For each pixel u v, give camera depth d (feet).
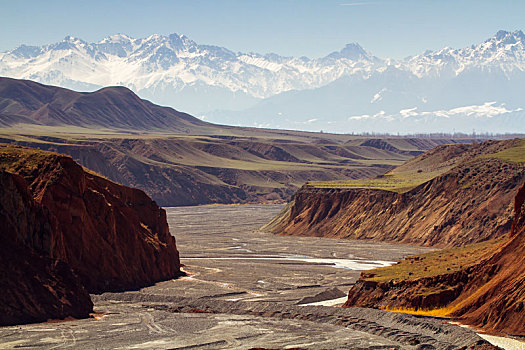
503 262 295.48
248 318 315.17
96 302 355.97
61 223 376.68
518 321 259.19
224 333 279.69
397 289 326.85
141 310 339.36
